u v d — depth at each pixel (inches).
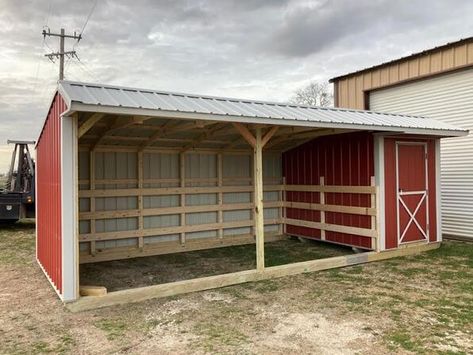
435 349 126.3
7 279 220.8
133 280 219.3
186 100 202.1
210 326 148.4
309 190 320.8
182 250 299.4
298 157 334.0
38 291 196.1
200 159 312.8
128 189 277.7
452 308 165.8
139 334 141.5
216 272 235.8
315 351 125.8
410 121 284.7
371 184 269.7
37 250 266.8
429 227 295.1
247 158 336.8
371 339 134.9
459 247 305.1
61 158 170.6
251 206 334.0
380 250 264.5
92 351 127.8
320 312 162.4
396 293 187.6
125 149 277.1
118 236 273.6
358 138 279.7
